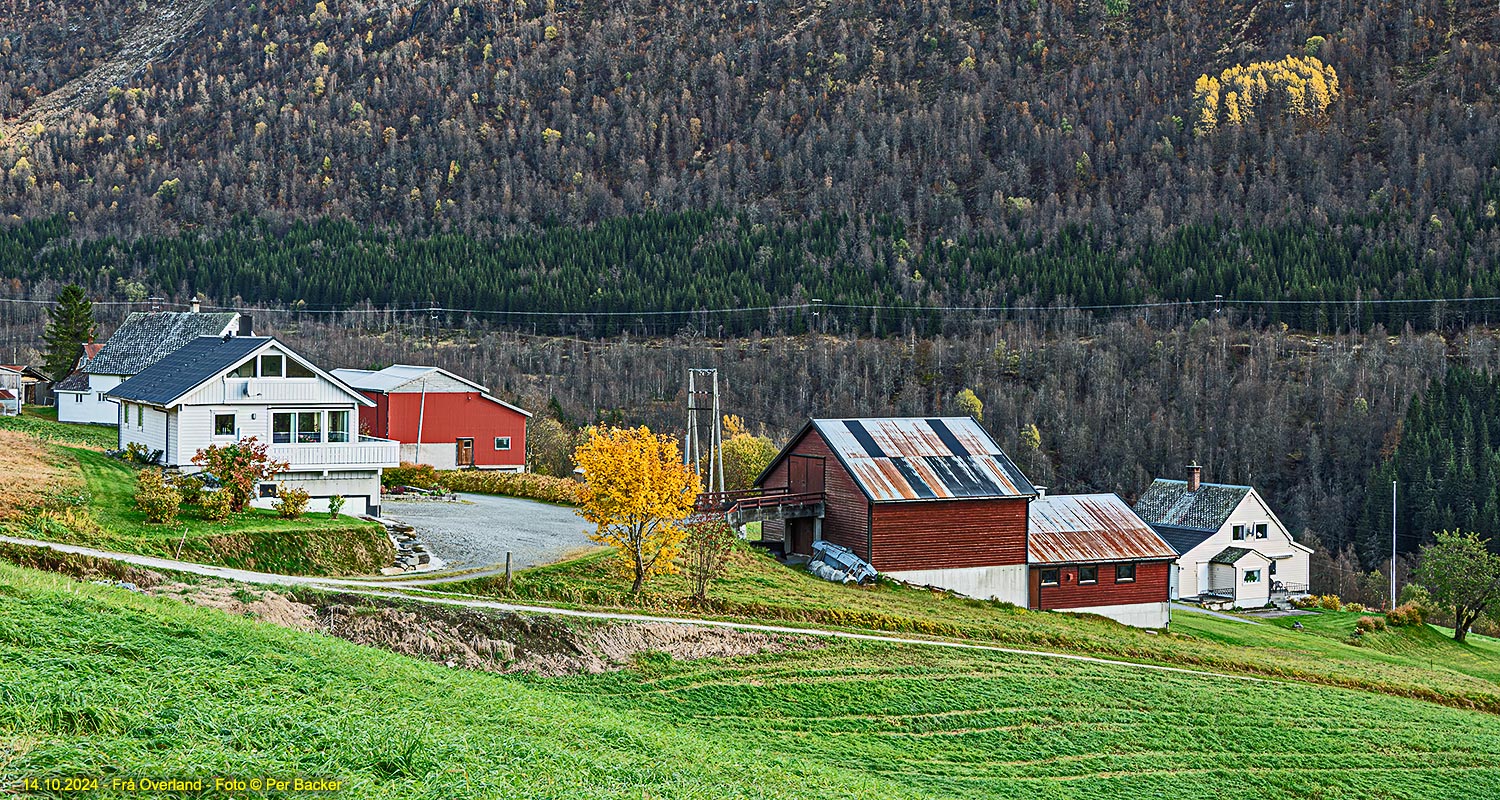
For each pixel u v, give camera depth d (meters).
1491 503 113.69
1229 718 33.41
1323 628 65.12
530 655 29.50
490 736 17.34
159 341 76.81
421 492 57.28
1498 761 32.72
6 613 18.50
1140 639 45.28
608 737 20.22
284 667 19.62
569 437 87.62
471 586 35.09
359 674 20.44
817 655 34.03
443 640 28.72
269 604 27.55
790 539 53.75
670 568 38.47
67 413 78.75
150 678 16.77
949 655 36.28
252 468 40.78
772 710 28.91
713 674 31.02
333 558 36.38
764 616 38.06
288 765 13.66
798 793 19.09
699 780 17.97
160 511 35.53
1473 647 65.12
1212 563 80.06
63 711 14.12
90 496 37.16
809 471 54.28
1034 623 44.72
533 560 40.34
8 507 32.53
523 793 14.37
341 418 51.03
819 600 41.41
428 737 15.96
